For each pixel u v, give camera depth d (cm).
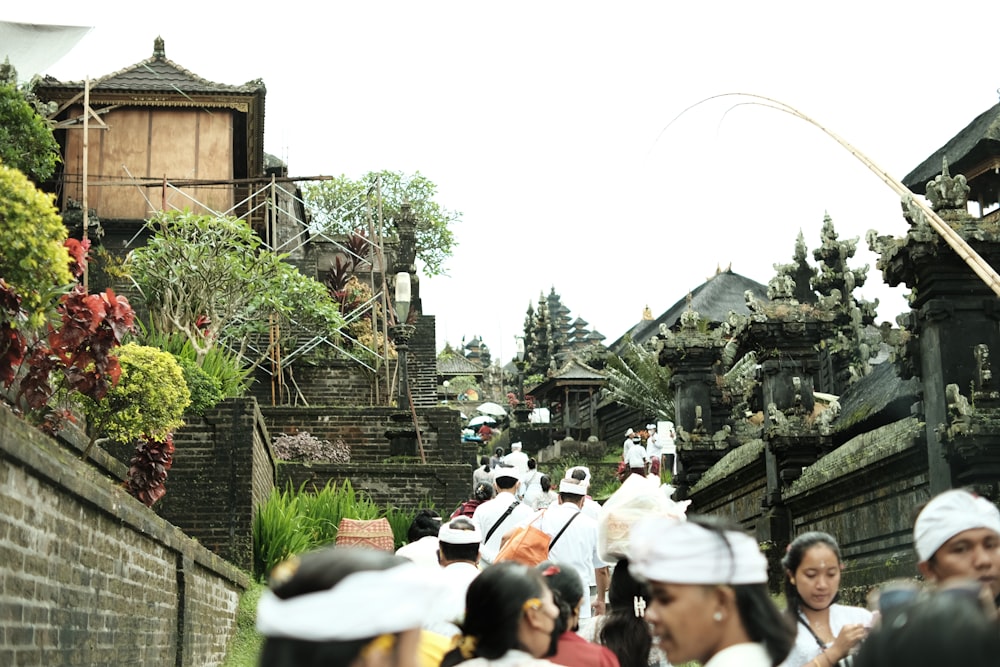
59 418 1002
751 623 300
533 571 385
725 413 1892
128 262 2366
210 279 2262
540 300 6366
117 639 891
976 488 942
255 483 1758
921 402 1038
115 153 2939
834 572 463
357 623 203
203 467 1716
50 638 725
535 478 1869
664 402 3481
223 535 1698
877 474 1128
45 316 916
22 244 790
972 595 240
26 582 679
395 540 1994
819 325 1431
